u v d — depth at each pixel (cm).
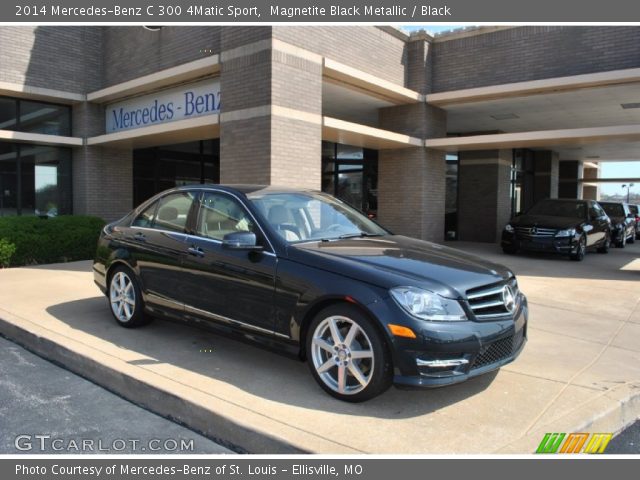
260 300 441
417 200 1373
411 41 1364
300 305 414
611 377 462
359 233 511
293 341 422
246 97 1002
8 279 897
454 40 1357
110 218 1411
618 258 1352
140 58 1281
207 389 415
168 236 537
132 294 577
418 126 1373
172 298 522
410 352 364
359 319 382
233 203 494
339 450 324
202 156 1598
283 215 484
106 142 1321
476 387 433
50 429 379
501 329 396
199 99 1151
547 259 1285
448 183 1789
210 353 507
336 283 396
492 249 1492
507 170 1777
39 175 1360
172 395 399
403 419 370
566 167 2770
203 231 509
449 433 352
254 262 449
